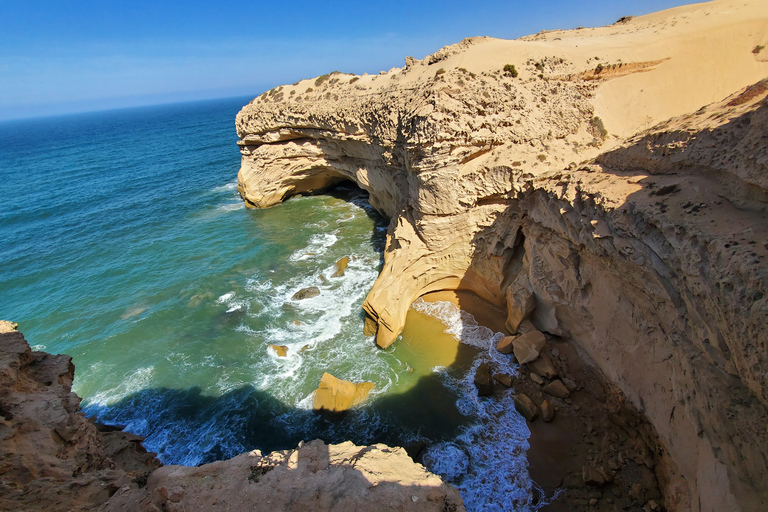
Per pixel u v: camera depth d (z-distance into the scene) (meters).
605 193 13.75
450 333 22.38
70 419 9.89
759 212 9.62
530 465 15.27
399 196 28.98
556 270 18.16
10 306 27.77
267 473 9.92
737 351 8.78
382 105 27.19
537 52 25.52
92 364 22.11
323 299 26.53
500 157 20.83
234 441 17.50
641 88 24.84
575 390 17.56
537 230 19.08
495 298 23.61
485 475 15.14
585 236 14.82
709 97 24.36
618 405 15.36
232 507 8.81
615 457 14.68
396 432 17.12
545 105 22.67
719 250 9.20
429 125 19.95
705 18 28.12
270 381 20.33
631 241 12.46
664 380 12.74
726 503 9.38
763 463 8.63
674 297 11.46
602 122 23.05
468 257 23.88
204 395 19.80
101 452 10.75
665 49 25.72
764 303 7.76
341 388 18.33
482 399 18.17
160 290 28.73
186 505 8.76
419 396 18.72
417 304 24.88
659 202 11.71
